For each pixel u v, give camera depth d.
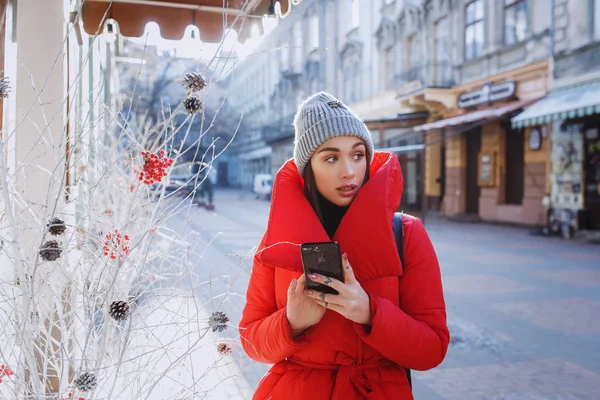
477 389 3.66
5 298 1.38
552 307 5.89
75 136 1.62
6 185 1.20
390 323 1.15
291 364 1.32
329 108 1.29
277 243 1.24
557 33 13.45
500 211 16.30
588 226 12.71
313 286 1.15
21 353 1.25
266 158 41.72
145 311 1.54
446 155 18.95
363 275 1.24
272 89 37.22
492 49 16.12
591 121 12.66
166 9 2.94
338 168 1.29
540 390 3.64
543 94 14.21
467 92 17.48
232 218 18.03
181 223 1.85
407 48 20.42
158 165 1.34
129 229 1.43
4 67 2.00
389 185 1.26
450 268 8.41
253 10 3.00
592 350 4.44
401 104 20.06
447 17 18.25
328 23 26.08
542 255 9.83
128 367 1.49
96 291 1.27
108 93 5.29
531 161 14.84
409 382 1.32
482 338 4.75
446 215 18.70
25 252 1.38
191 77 1.32
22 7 1.97
